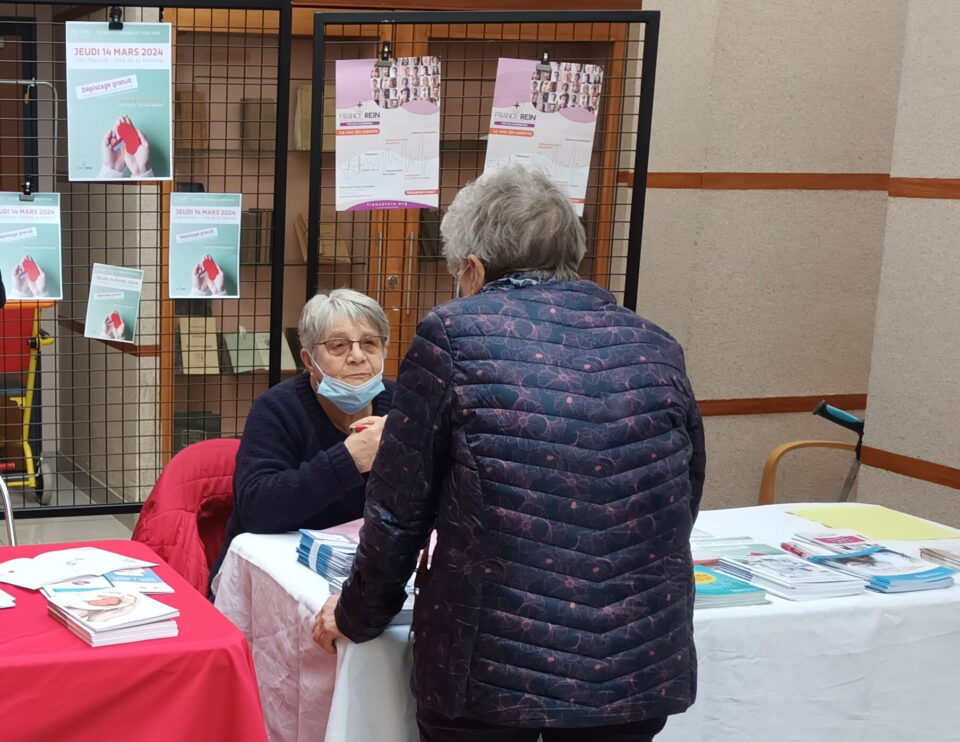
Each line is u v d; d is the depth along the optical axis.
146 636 1.76
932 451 3.65
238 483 2.46
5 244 2.92
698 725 2.04
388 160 3.10
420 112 3.08
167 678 1.73
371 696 1.83
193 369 4.29
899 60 4.91
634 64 4.51
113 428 4.84
